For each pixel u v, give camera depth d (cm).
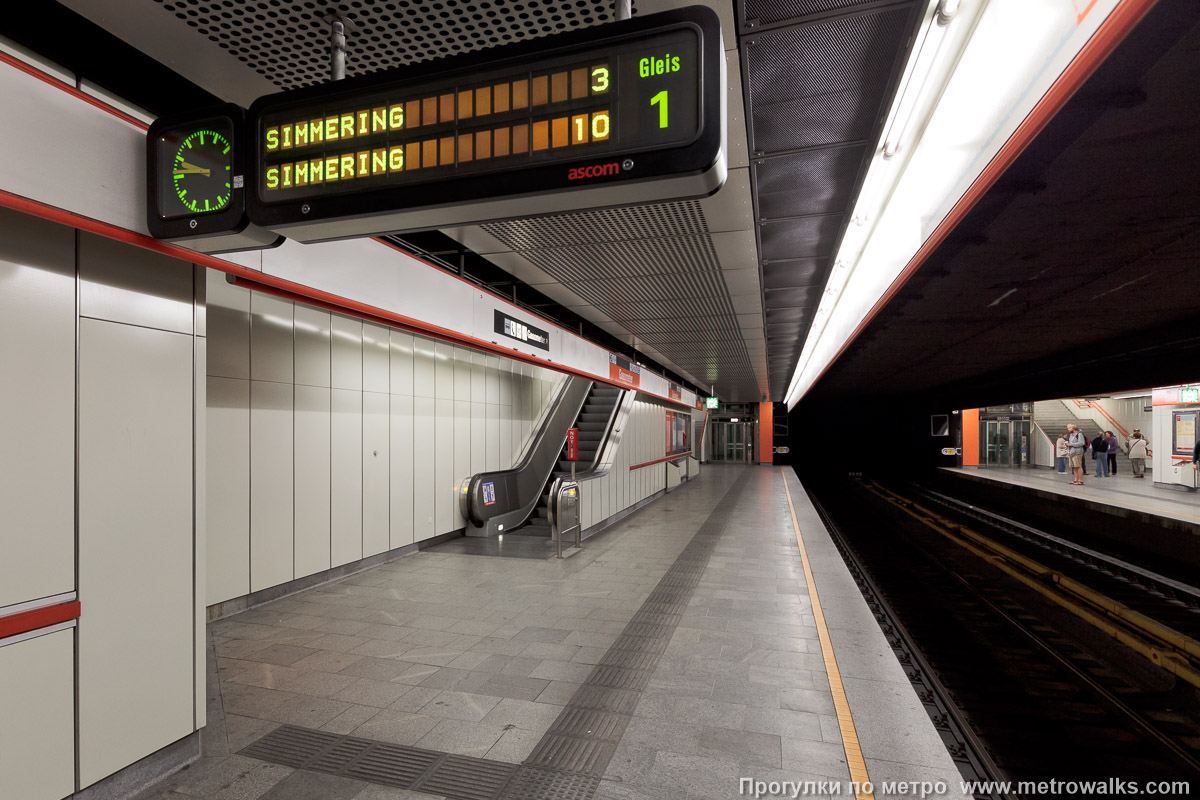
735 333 935
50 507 221
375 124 176
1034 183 300
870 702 315
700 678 351
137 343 253
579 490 768
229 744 282
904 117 308
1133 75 193
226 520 474
